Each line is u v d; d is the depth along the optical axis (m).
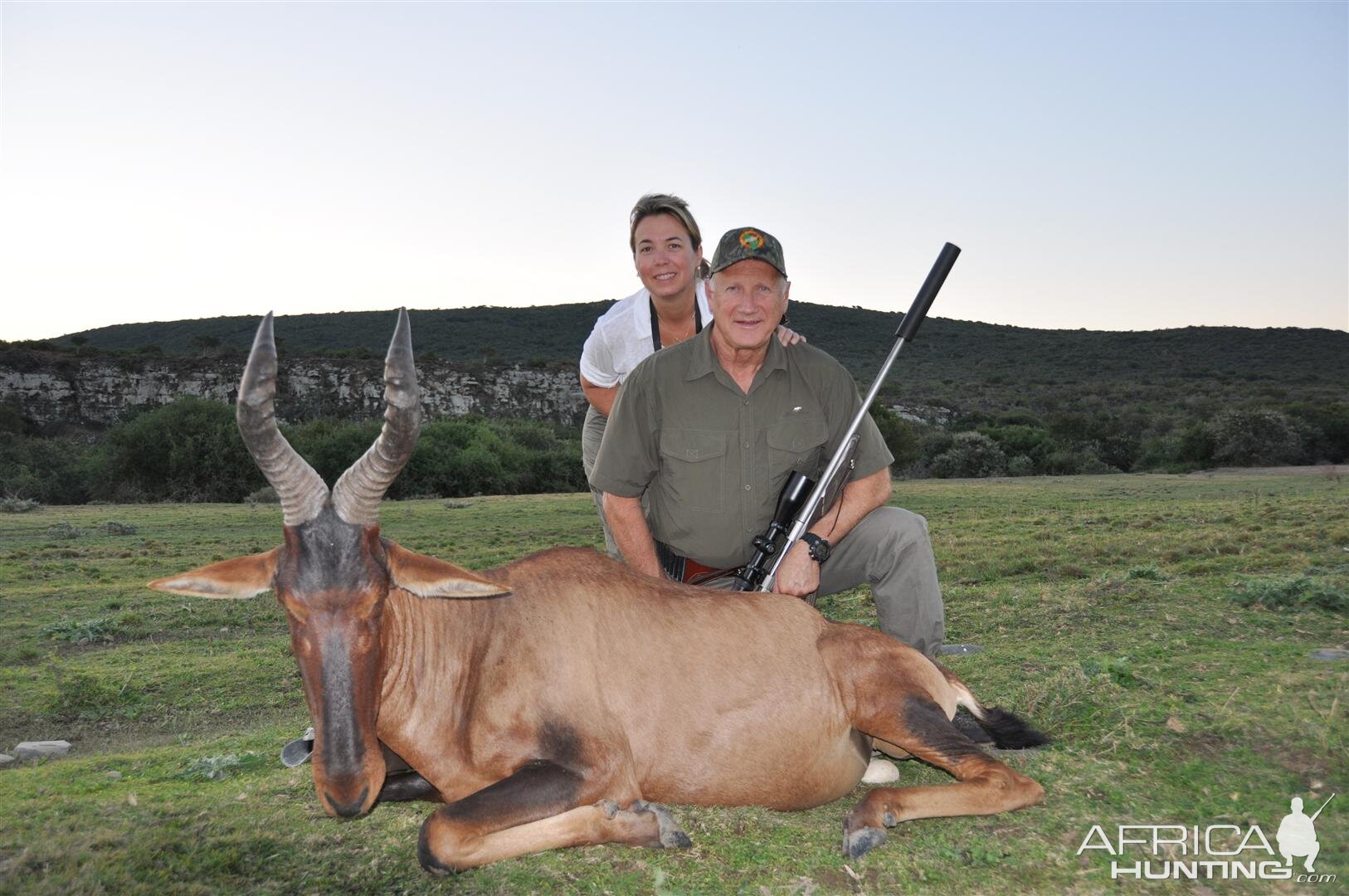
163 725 8.00
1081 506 25.89
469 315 147.38
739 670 3.96
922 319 4.88
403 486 43.78
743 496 4.80
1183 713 4.87
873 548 5.13
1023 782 3.91
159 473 45.16
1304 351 134.50
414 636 3.70
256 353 3.20
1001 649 7.07
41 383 69.44
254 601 13.13
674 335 6.39
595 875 3.44
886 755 4.78
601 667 3.80
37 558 19.28
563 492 48.41
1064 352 141.62
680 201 6.08
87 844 3.60
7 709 8.38
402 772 3.97
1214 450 52.66
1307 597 7.71
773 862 3.57
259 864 3.55
